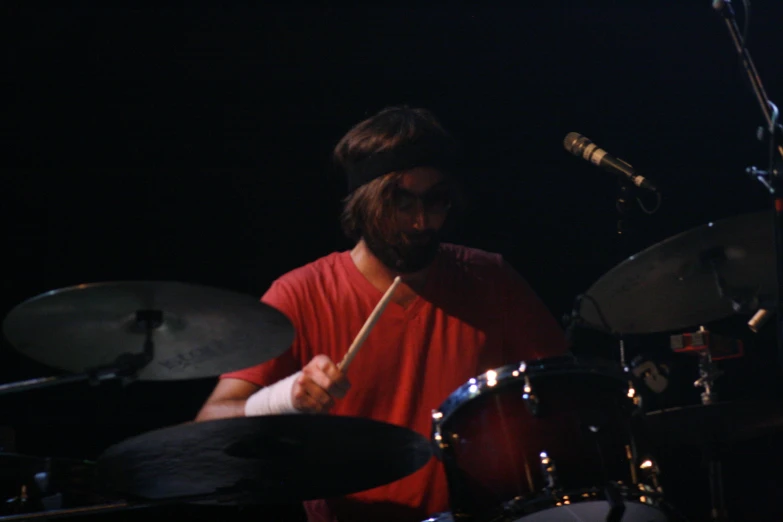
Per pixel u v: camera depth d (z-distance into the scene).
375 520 3.54
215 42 5.71
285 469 3.08
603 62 5.78
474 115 5.81
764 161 5.54
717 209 5.58
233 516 4.16
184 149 5.68
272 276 5.66
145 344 2.91
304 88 5.78
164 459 2.94
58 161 5.56
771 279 3.76
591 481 2.83
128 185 5.62
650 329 4.08
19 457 3.33
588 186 5.70
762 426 4.14
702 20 5.66
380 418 3.58
